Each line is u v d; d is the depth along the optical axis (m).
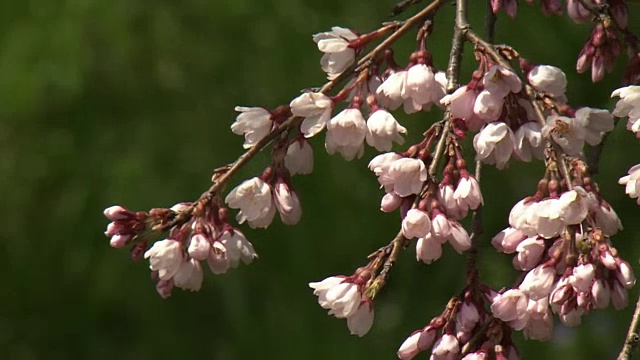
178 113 11.57
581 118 4.34
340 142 4.65
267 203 4.75
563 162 4.27
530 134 4.40
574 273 4.14
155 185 11.29
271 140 4.81
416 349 4.46
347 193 11.39
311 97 4.65
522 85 4.46
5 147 11.49
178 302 11.58
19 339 11.56
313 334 11.37
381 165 4.45
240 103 11.55
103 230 11.41
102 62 11.48
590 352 10.73
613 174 10.60
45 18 11.38
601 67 5.09
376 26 11.41
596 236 4.17
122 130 11.55
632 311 10.65
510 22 10.89
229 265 4.71
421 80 4.63
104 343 11.55
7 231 11.50
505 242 4.41
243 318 11.39
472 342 4.38
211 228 4.70
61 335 11.62
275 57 11.55
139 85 11.55
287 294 11.41
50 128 11.55
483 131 4.38
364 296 4.36
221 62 11.60
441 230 4.31
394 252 4.38
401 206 4.54
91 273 11.48
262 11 11.62
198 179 11.37
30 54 11.31
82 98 11.48
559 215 4.12
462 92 4.43
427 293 11.30
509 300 4.32
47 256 11.52
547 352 10.76
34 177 11.49
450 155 4.42
